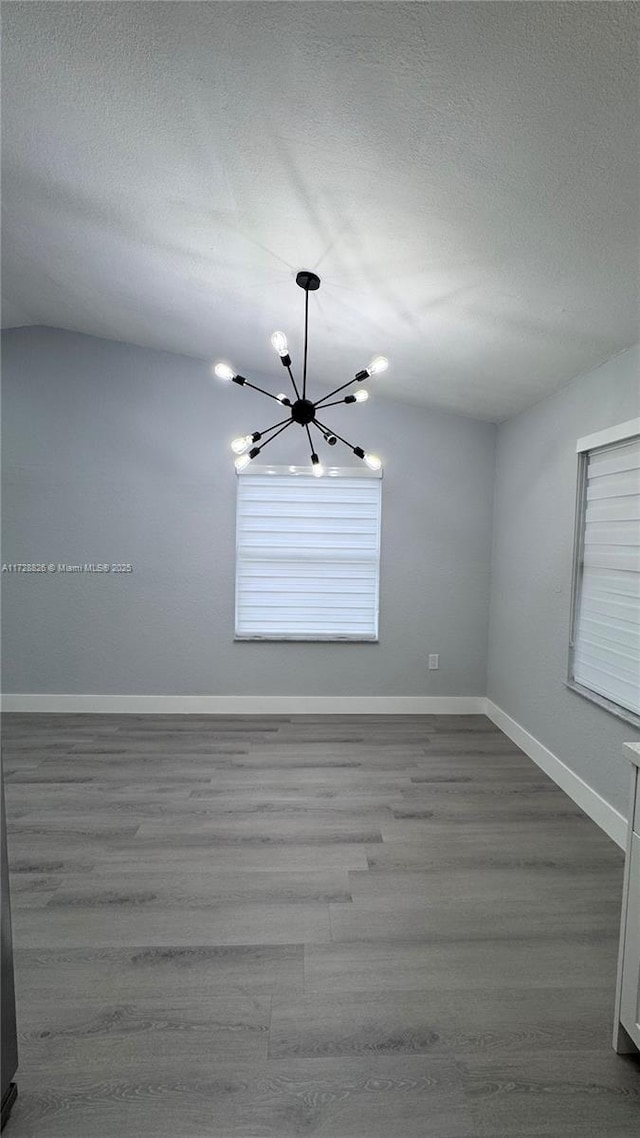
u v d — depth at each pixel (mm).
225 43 1409
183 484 4102
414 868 2242
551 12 1143
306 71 1434
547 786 3016
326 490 4172
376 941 1828
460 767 3248
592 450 2779
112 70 1600
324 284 2549
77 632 4141
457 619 4230
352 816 2652
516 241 1901
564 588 3018
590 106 1321
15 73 1696
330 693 4230
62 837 2432
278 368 3922
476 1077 1375
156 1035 1467
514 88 1333
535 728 3359
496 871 2232
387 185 1790
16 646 4141
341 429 4117
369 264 2293
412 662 4238
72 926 1877
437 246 2061
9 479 4059
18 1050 1403
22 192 2346
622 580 2523
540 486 3344
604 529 2684
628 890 1409
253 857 2301
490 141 1507
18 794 2828
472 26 1211
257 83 1510
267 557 4184
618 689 2535
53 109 1814
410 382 3631
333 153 1702
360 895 2066
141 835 2455
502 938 1854
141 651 4164
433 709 4254
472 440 4156
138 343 4000
